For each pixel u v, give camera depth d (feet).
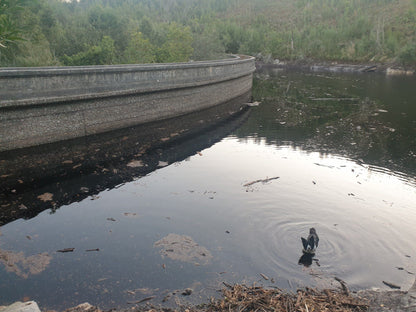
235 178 41.55
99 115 57.21
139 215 31.99
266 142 58.44
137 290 21.53
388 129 68.44
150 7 599.98
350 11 392.47
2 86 43.39
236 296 20.21
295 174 43.19
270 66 296.30
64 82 50.49
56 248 26.40
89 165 44.32
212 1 597.52
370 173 43.93
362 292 20.74
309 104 99.14
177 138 58.90
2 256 25.05
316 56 298.35
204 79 82.69
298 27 404.16
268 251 25.71
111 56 96.12
